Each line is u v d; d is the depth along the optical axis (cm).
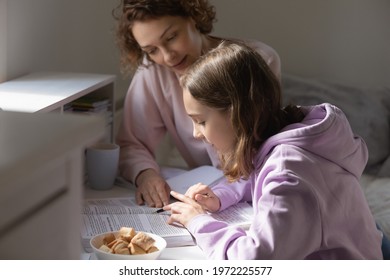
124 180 190
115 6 264
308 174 129
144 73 203
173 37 180
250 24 306
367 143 268
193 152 206
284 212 124
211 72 137
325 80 291
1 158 53
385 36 305
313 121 140
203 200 159
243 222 154
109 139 208
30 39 204
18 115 68
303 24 305
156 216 156
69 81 194
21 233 57
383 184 244
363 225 138
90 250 136
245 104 136
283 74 288
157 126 206
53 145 59
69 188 64
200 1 187
